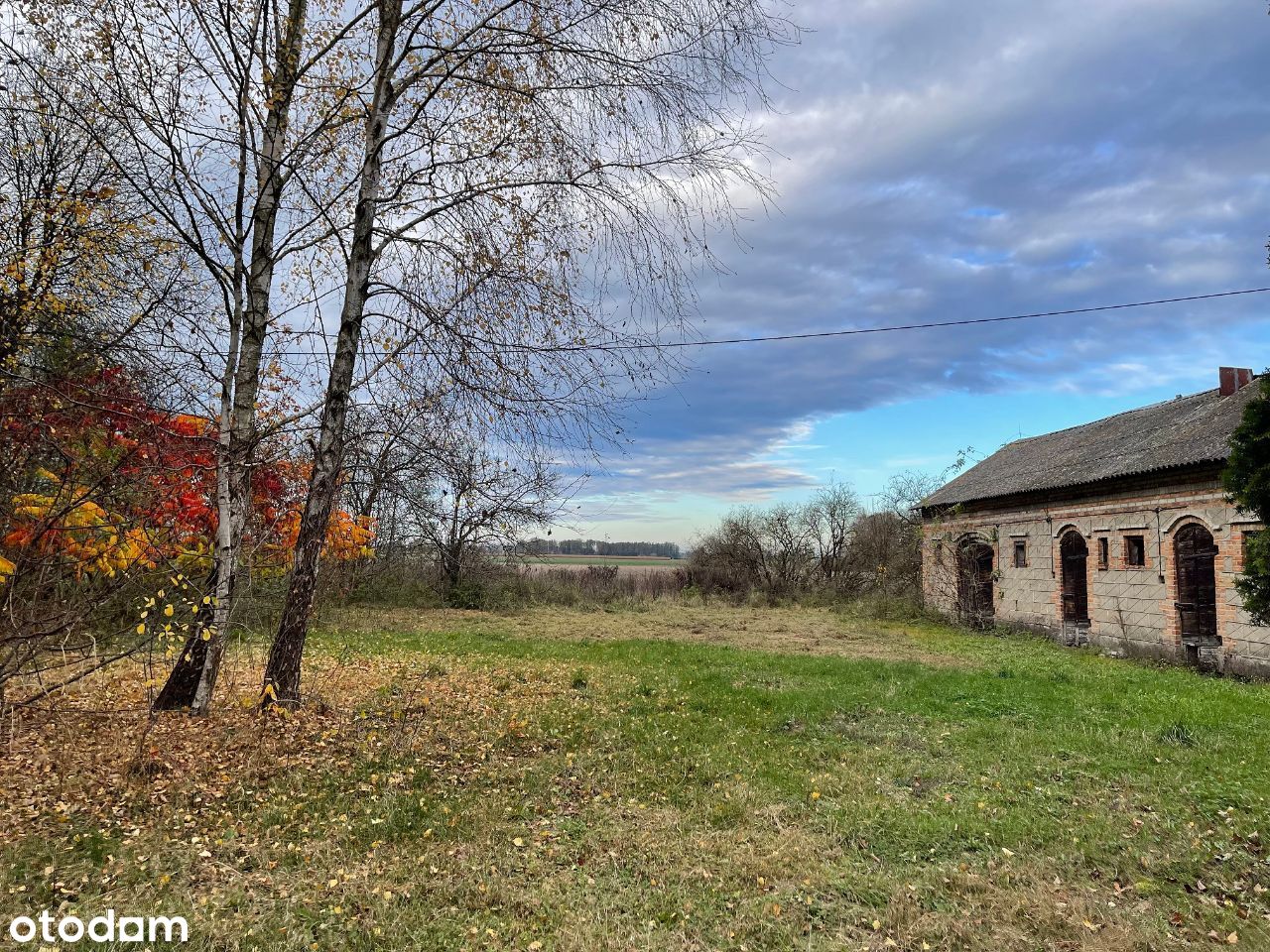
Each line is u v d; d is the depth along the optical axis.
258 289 8.80
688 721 9.84
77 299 9.42
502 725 9.05
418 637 17.98
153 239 8.82
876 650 19.62
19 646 6.37
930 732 9.39
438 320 8.30
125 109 8.00
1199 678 14.88
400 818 6.02
